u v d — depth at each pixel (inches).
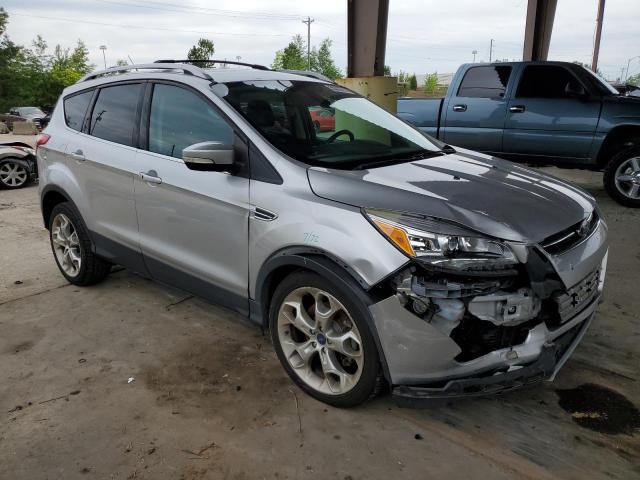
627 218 255.3
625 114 271.6
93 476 92.8
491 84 311.7
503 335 94.2
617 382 117.9
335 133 132.9
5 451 99.1
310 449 98.3
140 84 144.8
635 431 102.3
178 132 131.8
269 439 101.1
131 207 143.1
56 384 120.7
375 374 99.3
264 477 92.0
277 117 123.9
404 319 91.2
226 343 137.7
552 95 292.8
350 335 101.1
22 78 2186.3
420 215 93.9
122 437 102.4
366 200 98.8
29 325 149.7
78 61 2476.6
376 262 92.4
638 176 272.8
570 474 91.4
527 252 93.0
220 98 123.7
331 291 100.4
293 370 114.8
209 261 126.6
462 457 95.8
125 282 179.9
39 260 206.1
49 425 106.3
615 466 93.1
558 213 103.4
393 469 93.1
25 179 376.8
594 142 281.4
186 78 133.3
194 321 150.6
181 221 129.7
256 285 115.9
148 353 133.4
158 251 138.7
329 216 100.2
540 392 115.0
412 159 126.0
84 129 160.6
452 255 90.5
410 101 342.3
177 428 104.8
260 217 110.7
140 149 140.7
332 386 108.7
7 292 173.8
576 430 102.8
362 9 286.8
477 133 316.5
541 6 602.2
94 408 111.6
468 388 93.0
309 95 138.6
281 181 109.6
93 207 156.3
